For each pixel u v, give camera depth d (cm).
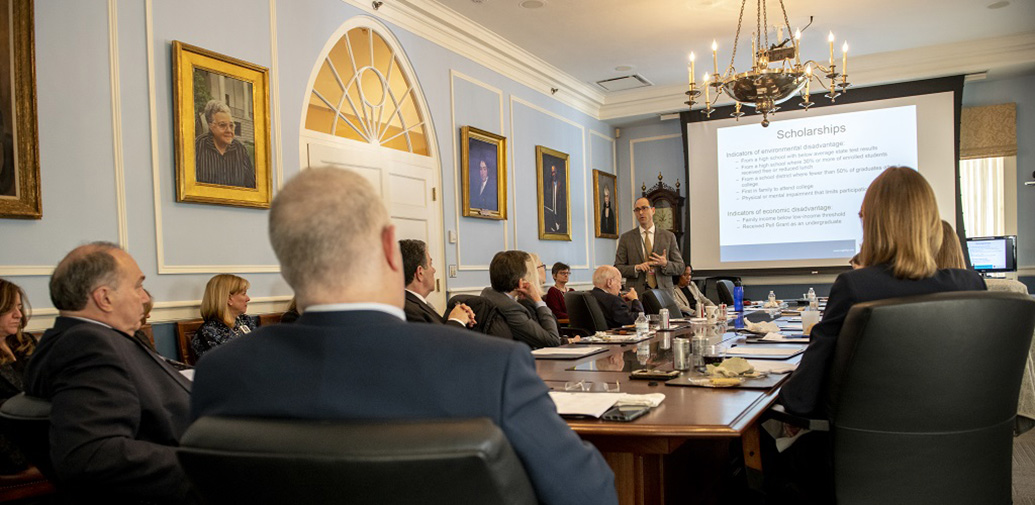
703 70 769
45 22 316
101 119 338
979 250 718
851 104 783
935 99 745
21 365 264
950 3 596
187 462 80
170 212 369
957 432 145
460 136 616
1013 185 747
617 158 938
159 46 367
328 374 84
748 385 183
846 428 149
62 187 321
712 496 235
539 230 738
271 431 77
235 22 411
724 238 839
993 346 142
